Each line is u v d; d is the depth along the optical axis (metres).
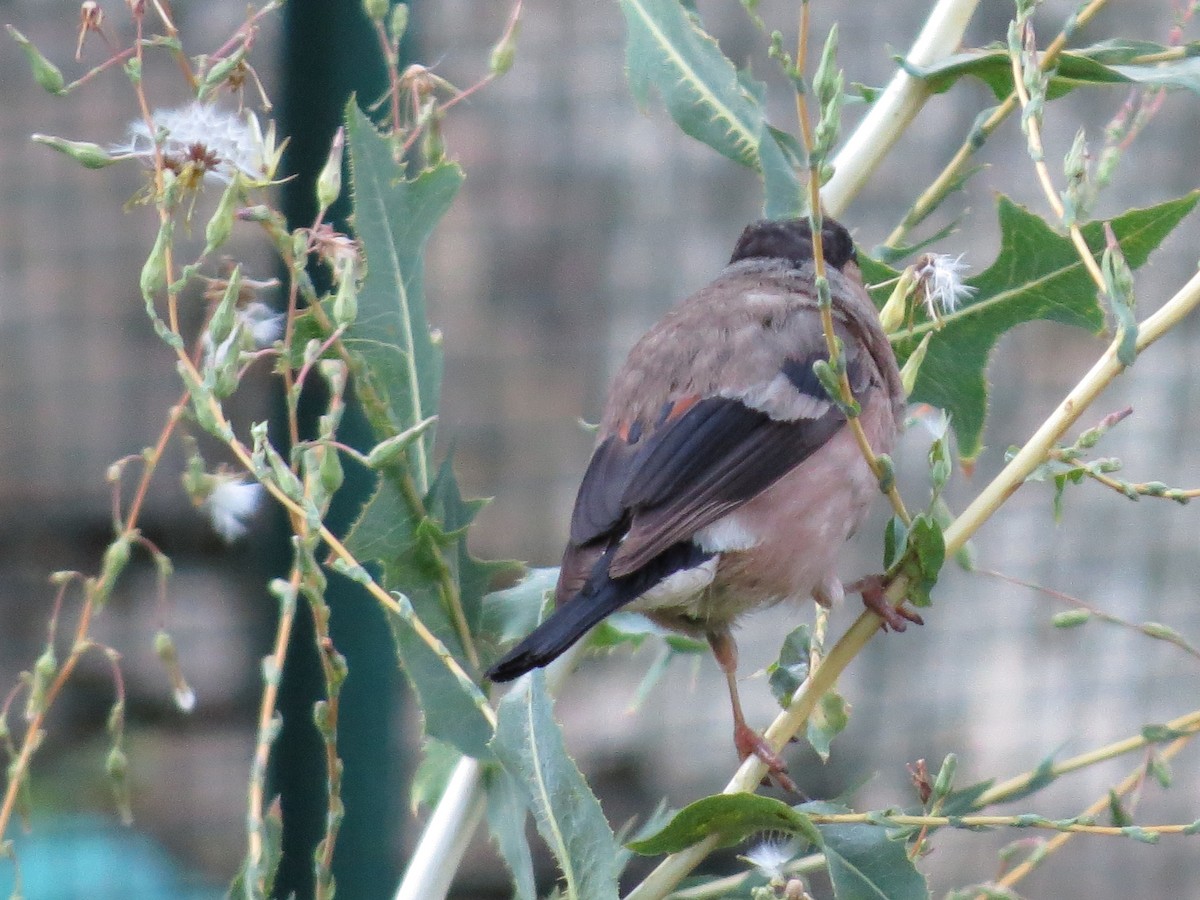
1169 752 6.62
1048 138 13.73
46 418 13.21
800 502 7.25
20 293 13.08
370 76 7.86
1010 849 6.59
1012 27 5.85
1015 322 7.21
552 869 12.51
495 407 13.01
